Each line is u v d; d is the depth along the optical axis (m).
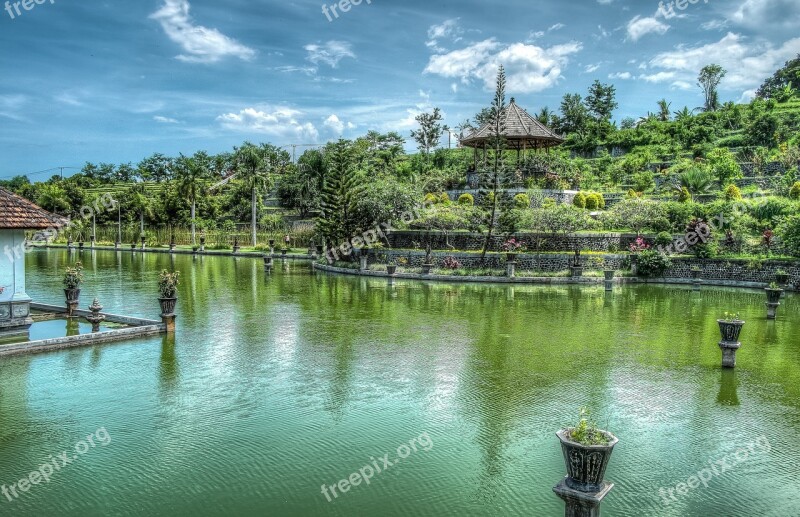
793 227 29.20
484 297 23.36
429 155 68.19
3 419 9.30
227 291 24.81
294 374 11.91
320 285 27.17
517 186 40.50
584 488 5.89
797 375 12.05
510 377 11.81
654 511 6.68
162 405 9.99
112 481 7.32
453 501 6.91
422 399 10.44
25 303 15.86
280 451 8.21
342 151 35.50
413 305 21.06
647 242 32.44
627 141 62.28
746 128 57.16
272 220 58.94
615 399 10.48
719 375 12.02
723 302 22.56
